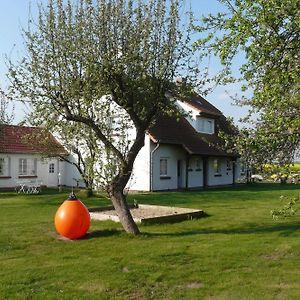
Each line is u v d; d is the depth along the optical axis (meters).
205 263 8.87
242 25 6.03
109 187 12.16
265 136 6.57
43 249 10.32
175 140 31.42
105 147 12.31
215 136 36.72
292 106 6.37
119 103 11.65
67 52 11.41
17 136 33.44
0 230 12.86
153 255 9.52
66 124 12.73
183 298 6.86
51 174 35.41
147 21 11.52
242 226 13.75
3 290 7.15
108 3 11.40
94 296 6.90
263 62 6.12
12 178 32.66
